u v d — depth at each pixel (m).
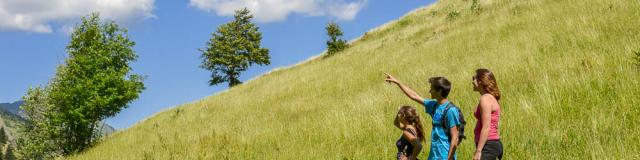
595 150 5.87
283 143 10.71
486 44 16.11
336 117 11.62
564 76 9.27
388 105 11.84
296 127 12.06
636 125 6.44
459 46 17.50
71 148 26.55
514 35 15.60
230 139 12.26
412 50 20.81
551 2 18.84
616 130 6.43
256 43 56.59
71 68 26.45
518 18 18.14
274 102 18.97
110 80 26.45
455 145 4.93
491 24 19.41
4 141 158.12
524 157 6.29
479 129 4.85
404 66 17.64
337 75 20.59
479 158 4.66
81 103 25.84
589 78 8.69
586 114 7.29
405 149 5.72
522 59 11.99
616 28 11.84
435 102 5.43
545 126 7.09
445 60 16.02
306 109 15.13
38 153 27.45
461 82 11.91
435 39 22.20
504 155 6.54
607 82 8.27
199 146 12.47
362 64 21.83
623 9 13.17
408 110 5.54
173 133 18.20
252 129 13.62
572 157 5.97
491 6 25.20
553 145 6.46
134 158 14.11
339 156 8.50
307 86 19.88
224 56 54.62
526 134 7.09
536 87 9.09
